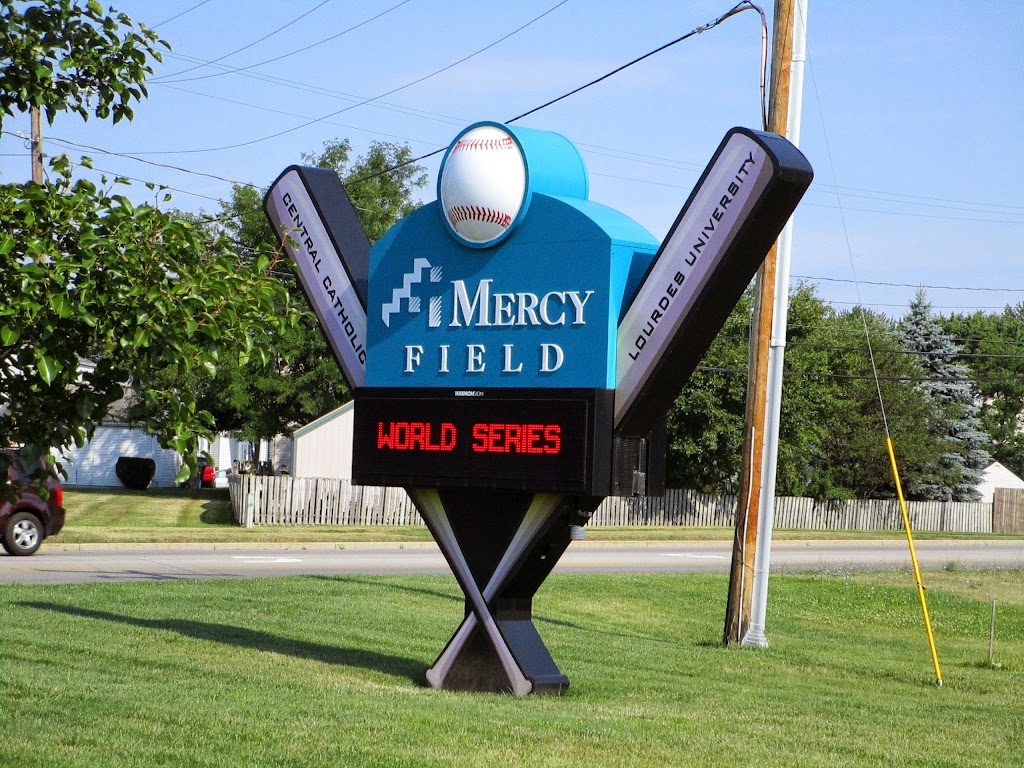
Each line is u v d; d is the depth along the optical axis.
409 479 10.36
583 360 9.58
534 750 7.62
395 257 10.70
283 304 5.89
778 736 8.67
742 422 43.75
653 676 11.74
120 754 7.01
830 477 50.25
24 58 6.29
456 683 10.26
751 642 15.45
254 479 33.75
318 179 11.70
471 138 10.20
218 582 17.31
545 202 9.84
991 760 8.41
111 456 51.31
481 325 10.11
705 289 9.05
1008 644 18.67
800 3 14.96
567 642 14.10
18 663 9.97
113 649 10.93
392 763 7.07
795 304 47.56
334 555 26.31
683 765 7.43
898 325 68.12
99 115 6.68
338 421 39.31
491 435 9.94
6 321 5.02
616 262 9.55
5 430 5.50
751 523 15.52
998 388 94.81
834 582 24.75
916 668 14.48
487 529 10.15
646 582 22.02
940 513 54.41
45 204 5.19
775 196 8.77
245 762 6.96
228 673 10.05
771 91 14.90
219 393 48.31
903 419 52.75
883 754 8.27
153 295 5.09
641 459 9.76
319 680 10.06
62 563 21.45
